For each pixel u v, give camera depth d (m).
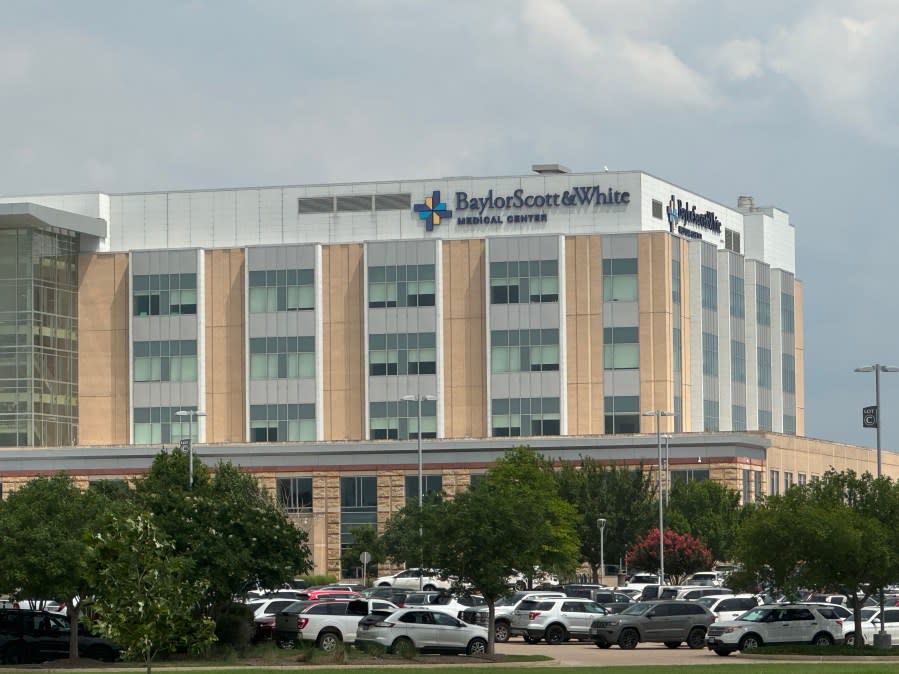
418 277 133.25
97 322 138.38
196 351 136.12
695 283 134.38
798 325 154.88
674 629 72.25
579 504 110.88
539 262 131.25
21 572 60.56
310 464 128.12
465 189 134.88
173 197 139.50
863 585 69.00
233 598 67.00
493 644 64.75
